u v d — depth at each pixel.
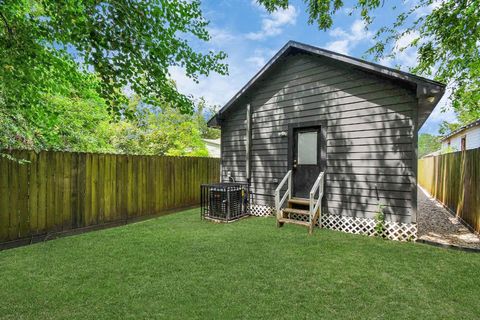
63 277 2.77
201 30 3.50
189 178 7.34
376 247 3.79
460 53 5.10
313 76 5.45
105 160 5.19
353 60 4.55
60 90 3.76
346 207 4.83
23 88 2.78
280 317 2.07
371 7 5.37
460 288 2.54
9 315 2.09
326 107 5.21
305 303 2.27
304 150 5.65
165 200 6.55
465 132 11.95
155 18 2.71
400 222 4.21
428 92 3.76
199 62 3.36
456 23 4.58
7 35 2.47
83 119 6.43
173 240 4.13
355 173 4.75
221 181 7.36
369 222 4.52
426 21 5.18
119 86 2.54
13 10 2.85
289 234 4.52
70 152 4.61
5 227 3.78
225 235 4.44
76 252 3.56
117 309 2.17
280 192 6.00
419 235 4.38
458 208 5.67
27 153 4.04
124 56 2.46
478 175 4.40
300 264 3.14
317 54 5.14
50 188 4.31
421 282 2.67
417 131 4.13
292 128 5.81
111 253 3.51
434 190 9.05
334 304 2.26
